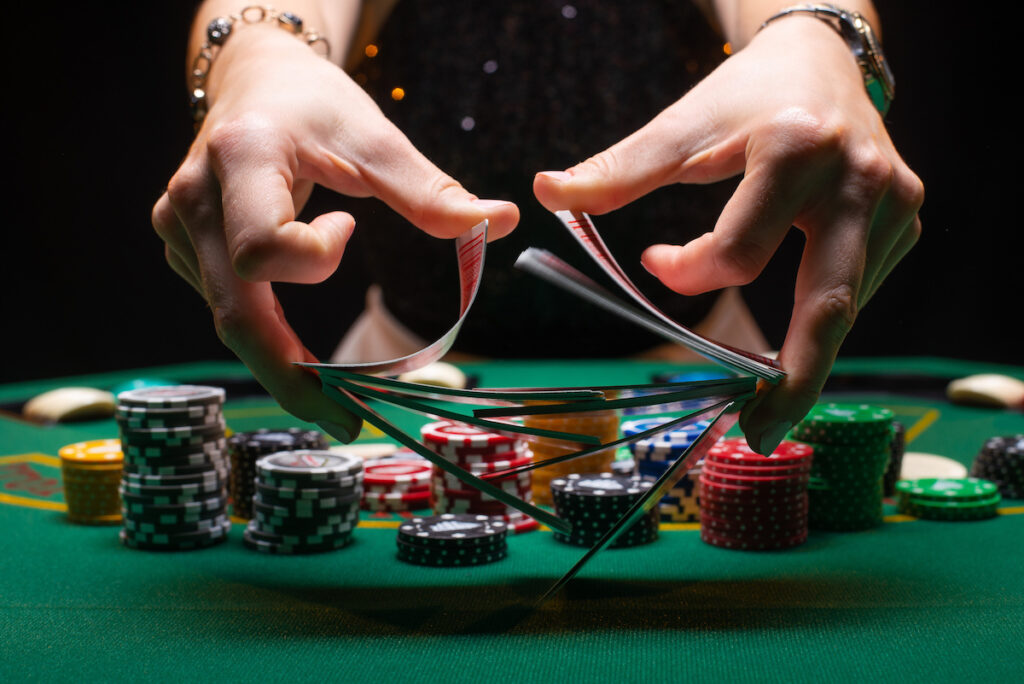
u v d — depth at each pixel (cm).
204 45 49
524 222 109
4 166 137
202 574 47
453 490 53
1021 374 102
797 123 40
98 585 46
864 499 53
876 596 44
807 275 41
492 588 45
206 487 51
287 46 46
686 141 41
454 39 106
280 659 39
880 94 46
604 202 42
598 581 46
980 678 37
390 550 50
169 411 50
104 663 39
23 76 137
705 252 41
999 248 140
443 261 113
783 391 40
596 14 104
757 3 52
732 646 40
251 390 93
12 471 65
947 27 139
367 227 115
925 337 147
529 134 107
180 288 151
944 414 81
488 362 115
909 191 41
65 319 143
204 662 39
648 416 64
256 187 40
